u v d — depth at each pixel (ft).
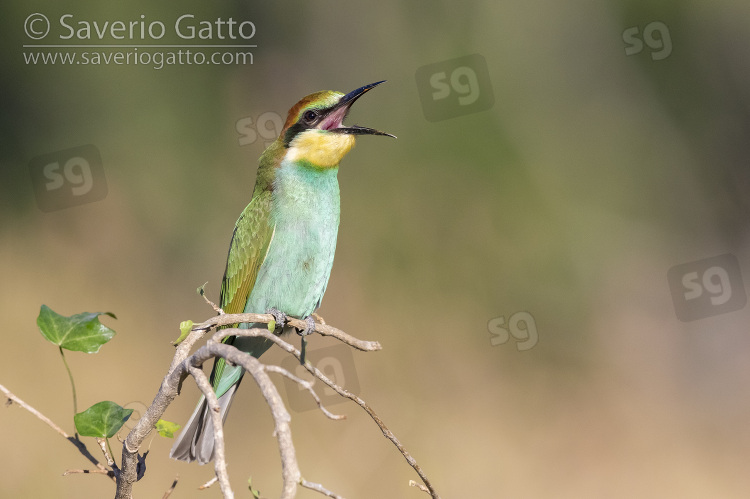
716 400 42.16
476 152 46.42
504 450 37.86
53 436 33.45
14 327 40.52
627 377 42.68
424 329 43.06
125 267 45.52
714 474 37.27
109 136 47.85
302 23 50.55
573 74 48.32
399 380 41.19
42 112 47.70
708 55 49.21
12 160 46.96
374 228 45.32
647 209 47.26
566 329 43.88
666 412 40.96
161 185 47.60
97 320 11.44
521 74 47.70
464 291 44.09
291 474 8.12
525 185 45.96
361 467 35.22
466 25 48.01
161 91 48.67
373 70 48.73
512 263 44.65
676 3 48.88
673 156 48.39
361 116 47.83
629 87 48.52
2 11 47.34
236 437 36.37
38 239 45.88
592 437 39.11
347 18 49.70
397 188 46.11
